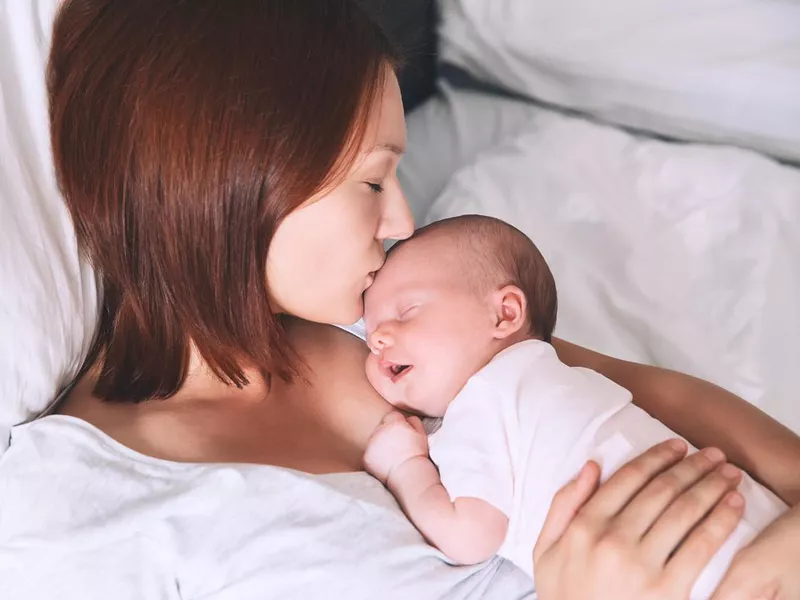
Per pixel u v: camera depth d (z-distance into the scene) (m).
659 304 1.32
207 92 0.76
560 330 1.31
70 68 0.82
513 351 0.96
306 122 0.77
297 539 0.83
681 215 1.42
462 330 0.98
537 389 0.91
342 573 0.83
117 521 0.82
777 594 0.77
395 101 0.87
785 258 1.32
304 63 0.77
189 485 0.84
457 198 1.53
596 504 0.82
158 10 0.77
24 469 0.85
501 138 1.73
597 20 1.67
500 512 0.87
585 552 0.80
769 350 1.23
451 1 1.82
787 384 1.20
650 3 1.63
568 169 1.54
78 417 0.92
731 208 1.40
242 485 0.84
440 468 0.91
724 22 1.57
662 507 0.81
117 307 0.98
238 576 0.83
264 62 0.76
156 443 0.90
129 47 0.78
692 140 1.62
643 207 1.45
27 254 0.90
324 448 0.97
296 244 0.86
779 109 1.51
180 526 0.83
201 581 0.83
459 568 0.88
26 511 0.83
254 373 0.99
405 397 1.00
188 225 0.82
